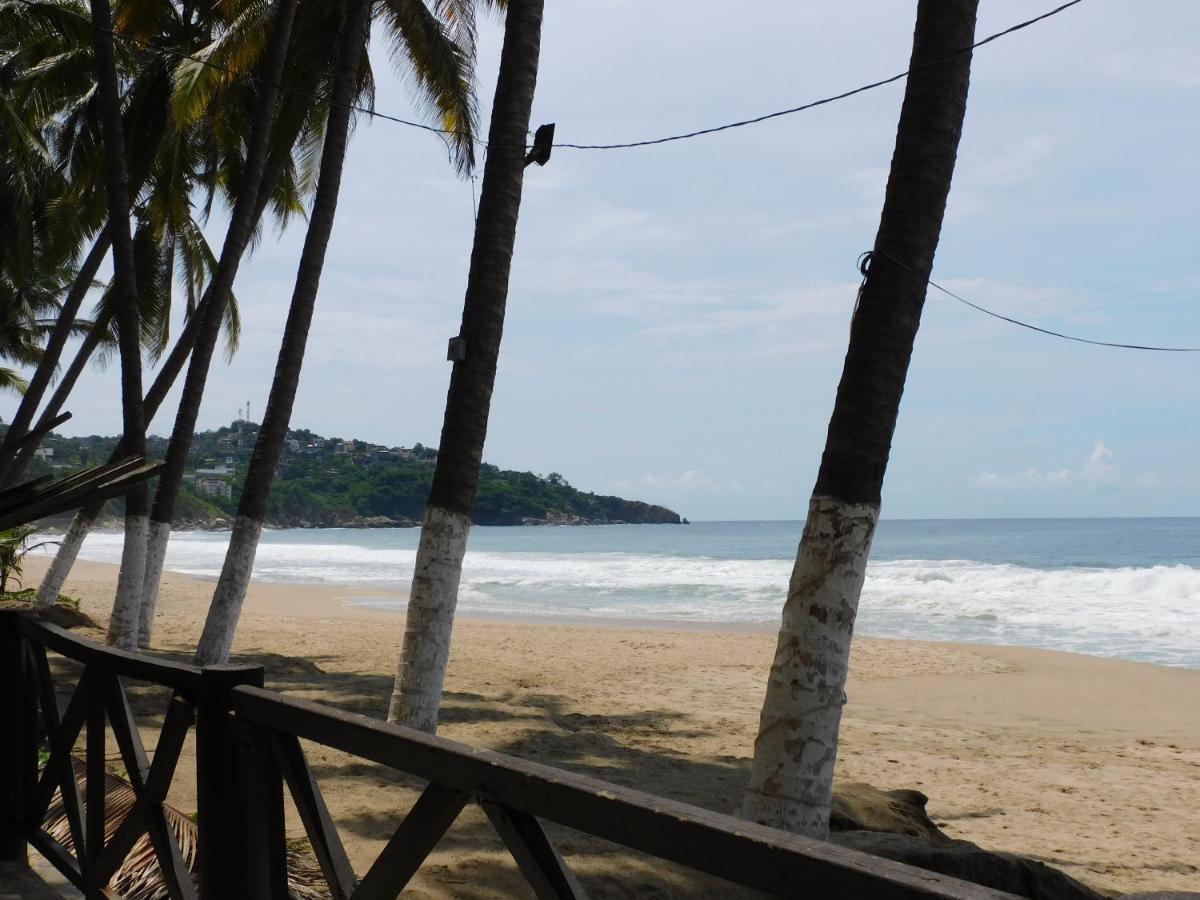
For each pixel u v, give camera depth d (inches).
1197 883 264.2
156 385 688.4
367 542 3858.3
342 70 466.6
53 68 650.2
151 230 727.7
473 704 409.4
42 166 724.0
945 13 200.1
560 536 4670.3
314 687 418.0
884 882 47.1
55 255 698.2
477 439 301.1
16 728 157.8
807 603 193.8
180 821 128.5
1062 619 1009.5
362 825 206.8
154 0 561.6
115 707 119.9
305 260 458.0
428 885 167.9
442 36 531.5
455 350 296.0
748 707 498.6
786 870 51.4
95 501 151.7
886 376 195.2
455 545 297.9
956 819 326.3
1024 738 475.2
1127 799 359.3
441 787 73.7
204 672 95.6
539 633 808.3
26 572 1379.2
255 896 92.9
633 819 59.3
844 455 194.7
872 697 580.7
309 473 6860.2
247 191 530.6
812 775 189.9
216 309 544.1
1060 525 5772.6
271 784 92.0
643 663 652.7
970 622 999.6
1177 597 1176.2
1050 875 203.9
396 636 721.0
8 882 152.9
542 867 66.6
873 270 198.4
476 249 305.3
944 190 200.2
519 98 309.1
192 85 519.2
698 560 2032.5
